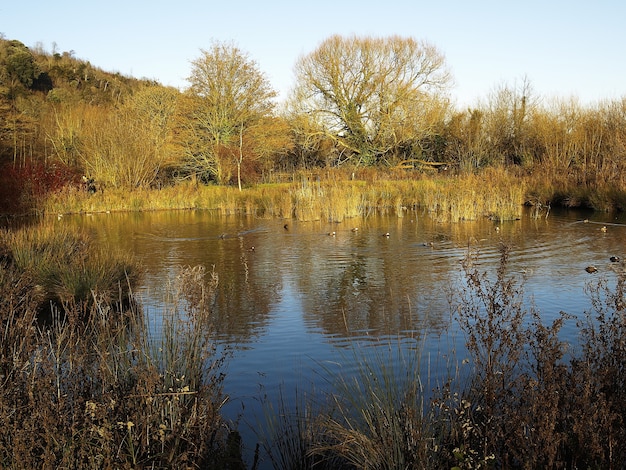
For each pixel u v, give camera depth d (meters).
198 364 5.14
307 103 40.78
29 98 45.56
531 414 3.83
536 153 34.25
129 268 11.05
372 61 39.66
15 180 26.06
